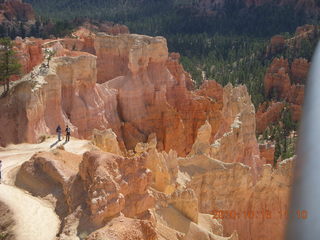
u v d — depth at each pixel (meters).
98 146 43.78
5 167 34.25
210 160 39.19
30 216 25.66
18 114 47.59
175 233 29.02
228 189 39.12
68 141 44.06
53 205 26.98
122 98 69.69
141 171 27.91
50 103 53.16
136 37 76.25
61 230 24.12
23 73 66.94
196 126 77.69
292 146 67.25
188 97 79.19
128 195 26.86
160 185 34.22
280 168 40.03
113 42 77.44
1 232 24.50
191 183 37.25
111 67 78.00
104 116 64.50
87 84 62.19
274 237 39.28
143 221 23.66
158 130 73.00
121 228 22.53
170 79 77.81
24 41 86.25
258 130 90.81
